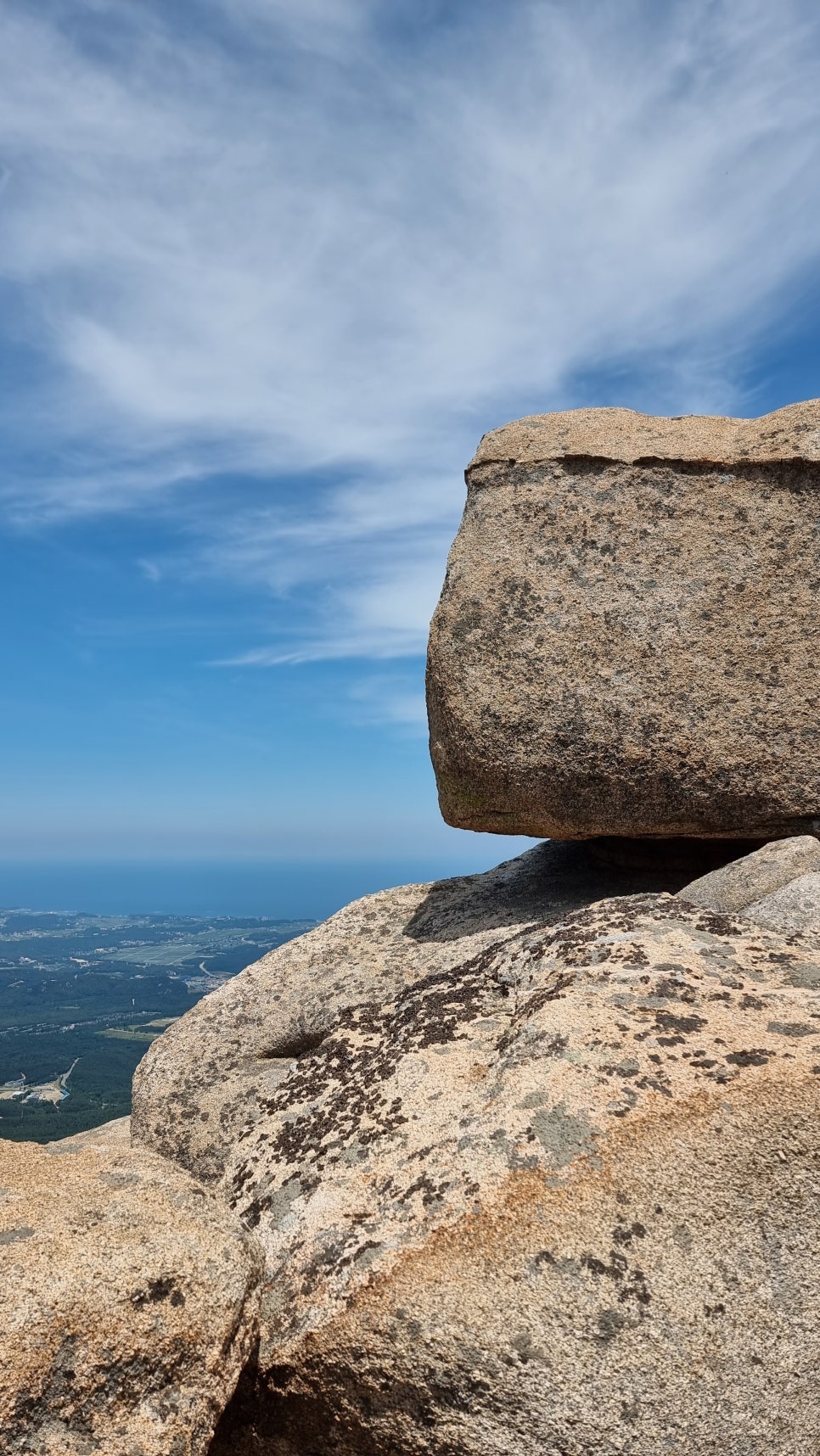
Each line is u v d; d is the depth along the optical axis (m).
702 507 5.73
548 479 5.96
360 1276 2.66
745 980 3.43
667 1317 2.51
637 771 5.41
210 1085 5.66
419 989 4.30
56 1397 2.23
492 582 5.79
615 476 5.87
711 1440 2.46
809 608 5.47
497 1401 2.48
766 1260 2.61
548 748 5.48
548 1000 3.39
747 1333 2.53
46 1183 2.74
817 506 5.61
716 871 5.09
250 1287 2.67
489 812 5.78
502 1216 2.65
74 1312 2.30
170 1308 2.43
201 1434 2.39
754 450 5.77
